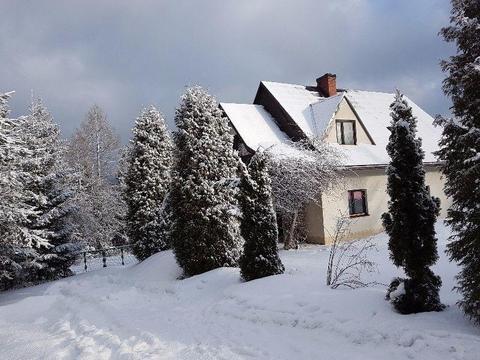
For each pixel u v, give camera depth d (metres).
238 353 6.07
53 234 16.03
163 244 17.88
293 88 24.80
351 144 21.56
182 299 10.37
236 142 21.84
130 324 8.23
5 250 14.91
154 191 18.11
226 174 13.63
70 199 19.62
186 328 7.67
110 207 30.27
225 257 12.98
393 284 6.62
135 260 22.67
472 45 6.05
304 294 7.89
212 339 6.84
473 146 5.84
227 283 10.49
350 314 6.62
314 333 6.52
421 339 5.42
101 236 28.81
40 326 9.05
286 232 18.30
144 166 18.17
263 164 10.36
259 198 10.17
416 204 6.36
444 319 5.89
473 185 5.72
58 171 19.28
